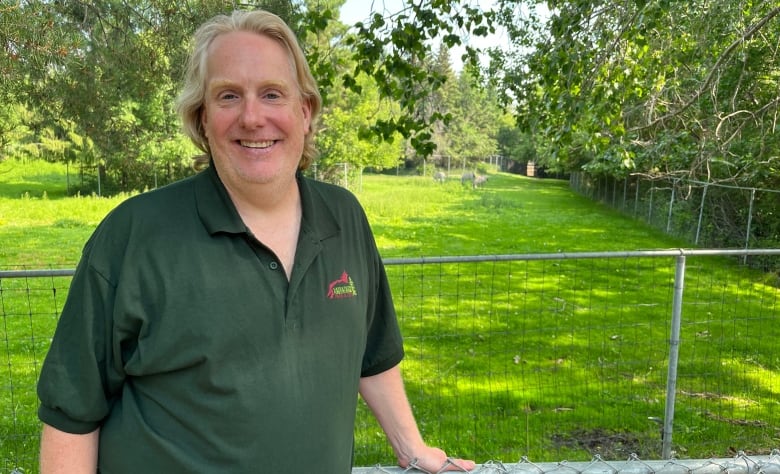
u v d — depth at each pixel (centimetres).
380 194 2845
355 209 146
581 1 508
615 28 573
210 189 126
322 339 128
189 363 117
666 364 603
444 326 743
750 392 533
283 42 134
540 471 147
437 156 5181
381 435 429
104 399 121
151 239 119
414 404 500
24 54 489
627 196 2358
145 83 669
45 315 809
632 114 761
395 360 155
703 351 645
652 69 631
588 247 1500
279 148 129
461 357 625
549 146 648
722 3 616
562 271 1115
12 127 745
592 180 3153
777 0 621
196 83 135
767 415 484
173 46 623
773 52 741
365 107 2723
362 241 145
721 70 610
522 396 519
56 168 3678
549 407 498
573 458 412
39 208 2127
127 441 120
